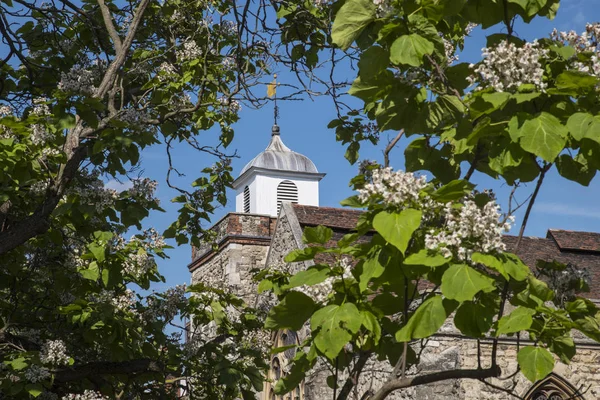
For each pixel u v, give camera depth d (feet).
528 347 15.43
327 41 33.63
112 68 31.76
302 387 70.23
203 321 42.93
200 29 37.78
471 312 15.14
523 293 15.60
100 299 34.58
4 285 37.22
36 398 34.78
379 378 61.72
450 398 57.36
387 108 17.20
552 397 61.87
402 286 17.67
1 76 36.88
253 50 37.76
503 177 16.42
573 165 16.20
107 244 33.19
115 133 29.60
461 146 16.66
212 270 101.71
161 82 35.99
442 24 17.53
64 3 34.83
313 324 16.05
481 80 16.33
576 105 15.48
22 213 36.55
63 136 29.66
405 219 14.76
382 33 16.39
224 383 37.91
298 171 111.86
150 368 37.32
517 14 17.13
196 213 40.86
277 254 82.94
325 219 82.23
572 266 19.45
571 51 15.65
